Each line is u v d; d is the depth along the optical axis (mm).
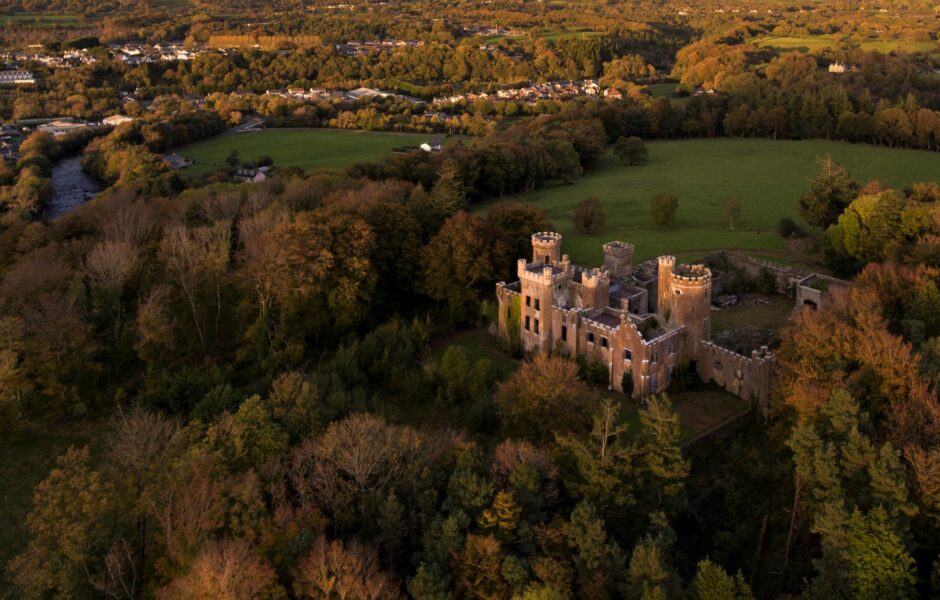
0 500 84688
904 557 62531
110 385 107625
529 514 70500
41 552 62625
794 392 82312
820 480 69500
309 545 64188
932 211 138250
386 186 165625
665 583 63875
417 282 132250
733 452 91312
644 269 136125
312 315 117500
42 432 96750
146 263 131500
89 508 64562
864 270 118625
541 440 83812
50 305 102375
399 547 69312
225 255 124062
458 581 65312
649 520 75438
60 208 199875
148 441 76750
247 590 58125
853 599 63750
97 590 63625
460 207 171250
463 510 69000
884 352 82000
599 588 64438
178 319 118250
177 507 65562
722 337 117188
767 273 139875
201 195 159750
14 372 94812
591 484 73188
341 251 120312
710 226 183500
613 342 103438
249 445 76500
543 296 111125
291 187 163125
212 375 100500
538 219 146375
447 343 123312
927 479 67000
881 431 78062
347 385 102938
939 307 100688
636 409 99375
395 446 75750
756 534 80125
